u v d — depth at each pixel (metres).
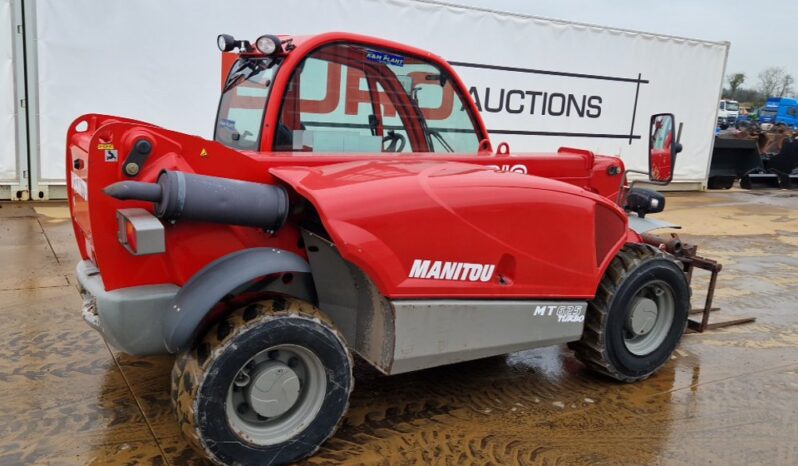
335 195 2.36
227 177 2.48
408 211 2.45
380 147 3.30
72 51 6.94
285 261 2.38
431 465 2.55
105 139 2.23
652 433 2.89
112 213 2.28
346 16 7.97
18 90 6.87
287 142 3.01
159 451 2.53
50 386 3.03
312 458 2.55
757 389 3.41
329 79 3.07
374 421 2.89
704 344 4.08
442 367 3.52
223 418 2.27
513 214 2.73
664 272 3.35
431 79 3.40
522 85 9.30
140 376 3.17
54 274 4.75
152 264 2.36
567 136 9.88
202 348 2.29
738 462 2.69
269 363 2.37
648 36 10.19
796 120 34.44
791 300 5.20
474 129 3.62
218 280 2.28
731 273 6.02
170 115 7.44
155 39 7.21
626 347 3.33
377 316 2.57
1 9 6.64
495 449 2.69
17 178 7.09
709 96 11.26
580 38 9.59
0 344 3.49
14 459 2.43
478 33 8.80
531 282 2.84
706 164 11.72
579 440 2.80
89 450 2.52
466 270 2.63
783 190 13.02
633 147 10.59
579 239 2.96
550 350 3.85
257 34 7.61
